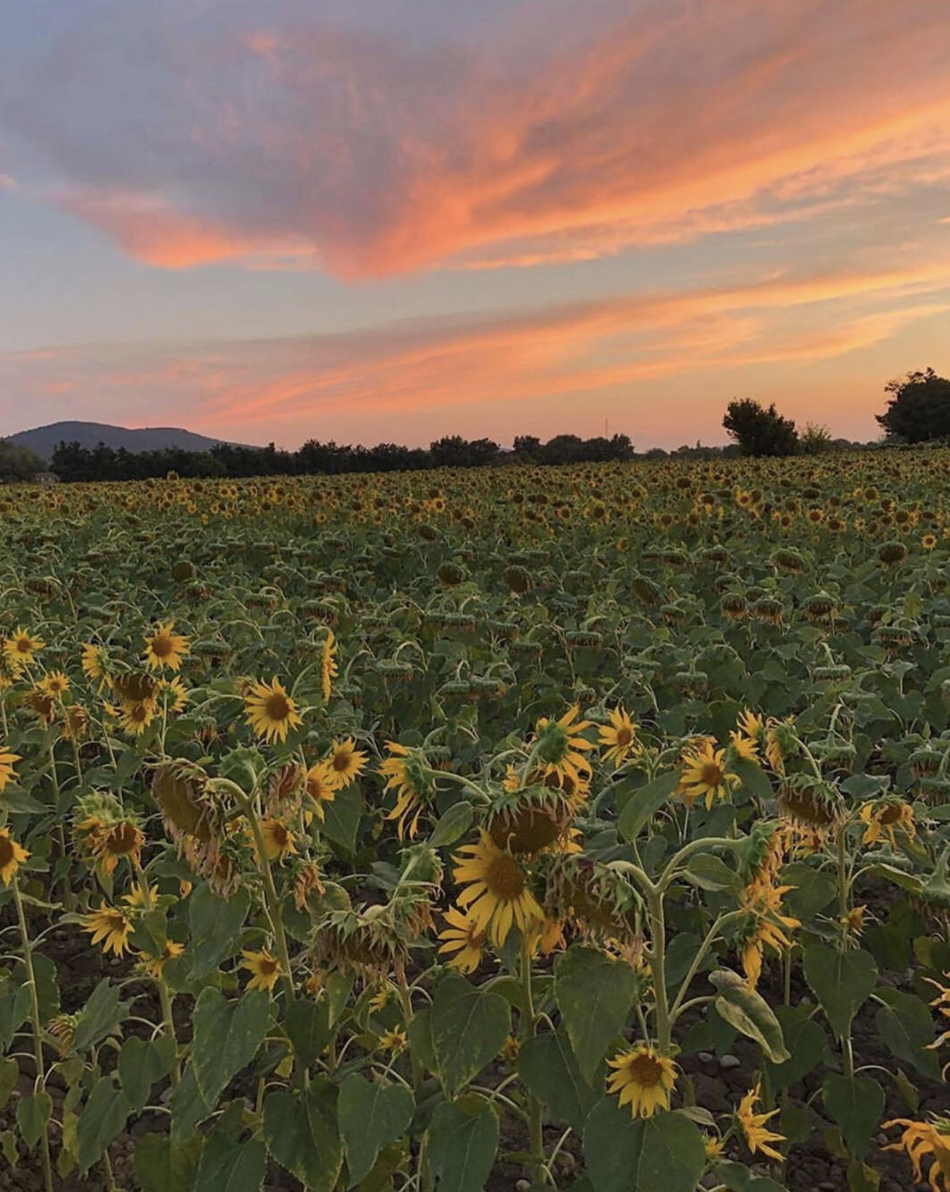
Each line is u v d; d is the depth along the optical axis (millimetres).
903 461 27875
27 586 9078
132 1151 3689
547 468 32969
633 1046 2287
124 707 4223
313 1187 2385
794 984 4305
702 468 26453
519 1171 3449
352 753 3266
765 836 2174
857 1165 3082
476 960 2365
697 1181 1982
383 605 8078
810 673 6227
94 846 3281
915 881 3000
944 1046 3885
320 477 32281
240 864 2451
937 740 4098
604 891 1926
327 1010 2520
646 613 8570
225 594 8430
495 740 5832
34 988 3350
